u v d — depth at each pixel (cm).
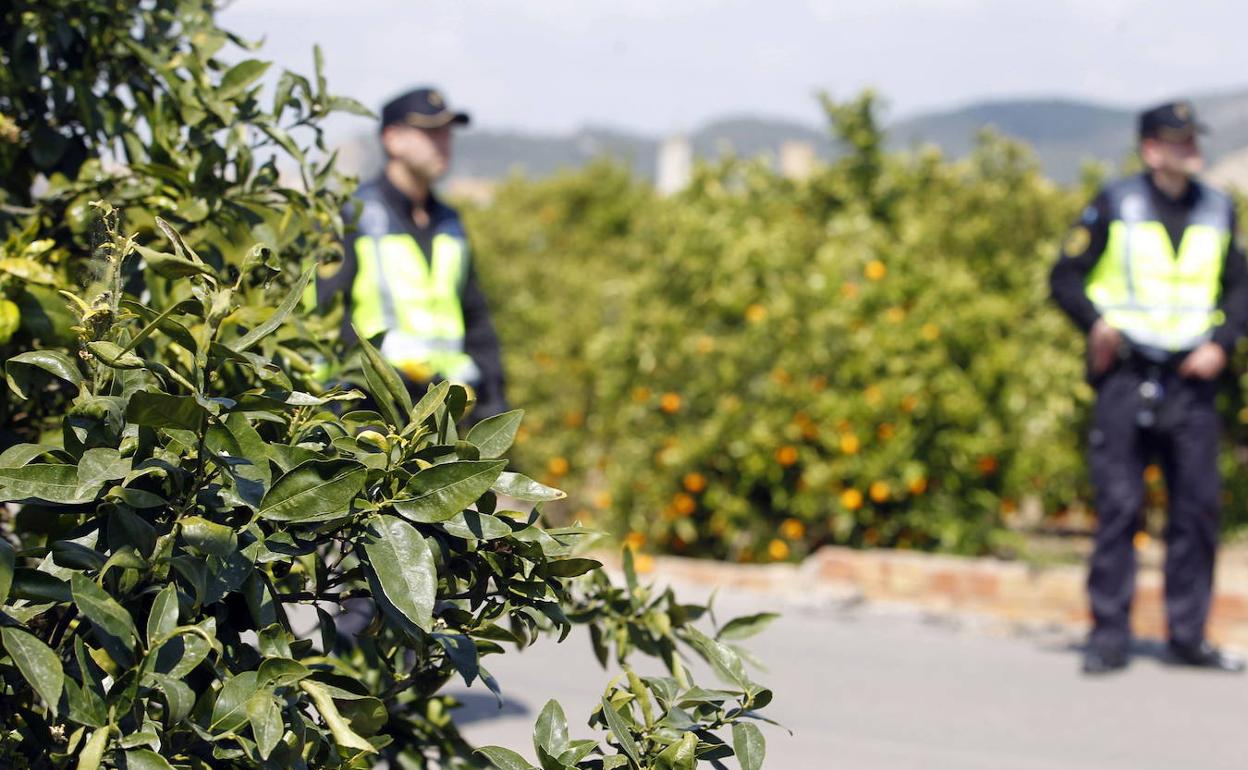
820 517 964
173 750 178
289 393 192
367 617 492
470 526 187
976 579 851
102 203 196
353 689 200
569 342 1160
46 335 245
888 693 669
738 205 1210
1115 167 1238
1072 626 825
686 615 245
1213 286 710
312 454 182
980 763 567
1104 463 717
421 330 583
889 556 882
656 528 985
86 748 164
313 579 238
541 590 195
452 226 610
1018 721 629
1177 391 709
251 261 182
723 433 947
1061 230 1223
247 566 177
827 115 1279
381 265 578
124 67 282
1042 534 1133
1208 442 711
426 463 187
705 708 208
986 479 955
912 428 937
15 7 275
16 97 279
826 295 972
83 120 272
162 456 180
